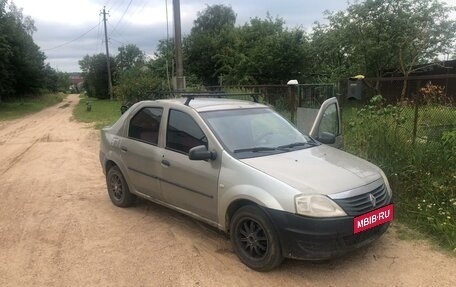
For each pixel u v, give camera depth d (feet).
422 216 17.72
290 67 88.79
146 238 17.44
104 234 18.02
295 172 14.19
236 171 14.79
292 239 13.12
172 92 22.36
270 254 13.71
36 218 20.36
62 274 14.58
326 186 13.48
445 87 28.63
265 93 37.22
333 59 92.53
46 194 24.77
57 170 31.78
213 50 126.62
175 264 15.03
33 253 16.34
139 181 19.62
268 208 13.46
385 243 16.24
